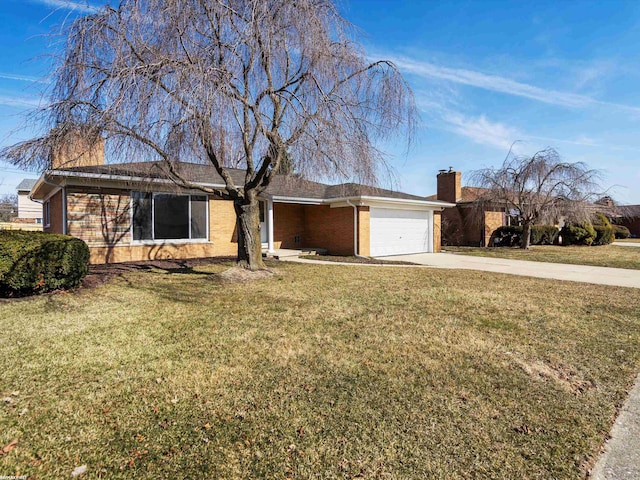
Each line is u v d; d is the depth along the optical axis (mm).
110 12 6840
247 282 8203
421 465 2279
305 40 7277
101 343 4336
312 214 16281
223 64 6523
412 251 16953
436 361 3850
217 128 6770
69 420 2744
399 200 15141
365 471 2232
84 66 6844
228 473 2217
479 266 12336
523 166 18328
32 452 2389
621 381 3438
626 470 2227
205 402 3008
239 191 9039
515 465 2275
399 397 3094
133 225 11445
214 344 4312
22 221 29016
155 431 2619
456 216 23328
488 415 2826
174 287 7637
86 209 10562
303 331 4812
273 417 2791
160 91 6238
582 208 17344
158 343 4344
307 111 7344
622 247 21953
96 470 2234
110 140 6926
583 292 7543
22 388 3221
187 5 6688
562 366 3770
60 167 8133
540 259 14844
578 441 2510
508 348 4250
